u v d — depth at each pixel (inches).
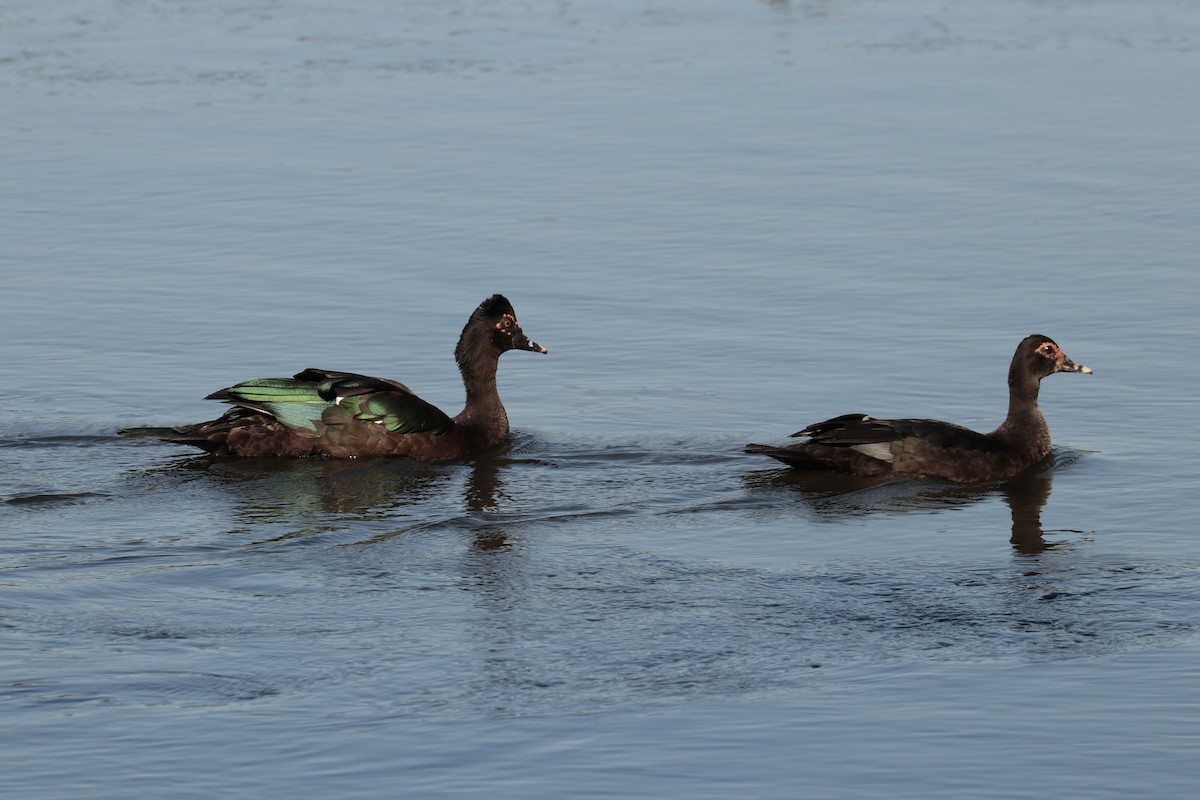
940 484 652.7
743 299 881.5
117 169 1133.7
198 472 665.6
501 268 937.5
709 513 616.4
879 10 1667.1
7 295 893.2
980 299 875.4
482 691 451.2
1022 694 447.5
